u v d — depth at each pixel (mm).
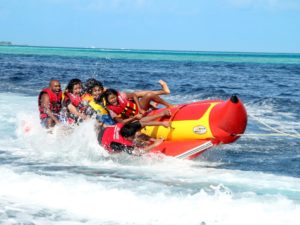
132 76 36344
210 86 27672
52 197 7133
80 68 46000
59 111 12391
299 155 11047
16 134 12781
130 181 8281
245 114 9828
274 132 13922
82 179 8250
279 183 8234
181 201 6988
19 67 44375
